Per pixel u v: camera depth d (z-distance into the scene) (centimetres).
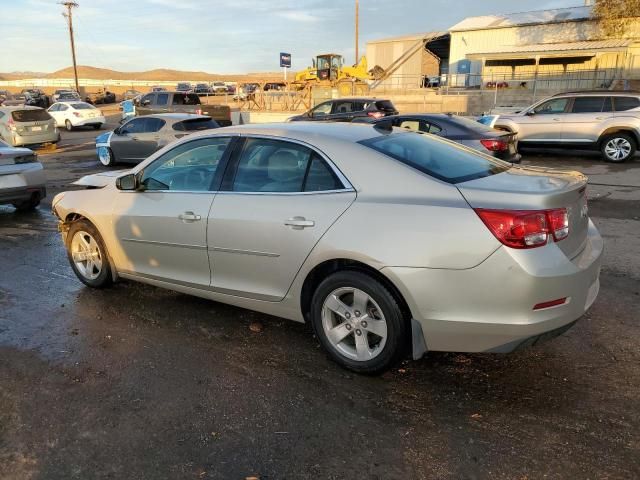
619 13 2877
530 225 293
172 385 349
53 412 321
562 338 402
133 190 463
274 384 348
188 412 319
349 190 345
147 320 451
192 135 440
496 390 335
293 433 298
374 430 298
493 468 267
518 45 3400
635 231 702
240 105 3256
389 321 328
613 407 314
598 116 1360
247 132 408
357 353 350
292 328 431
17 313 472
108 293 516
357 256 327
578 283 308
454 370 360
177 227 423
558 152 1588
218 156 415
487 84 3288
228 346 402
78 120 2878
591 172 1213
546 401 322
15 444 293
